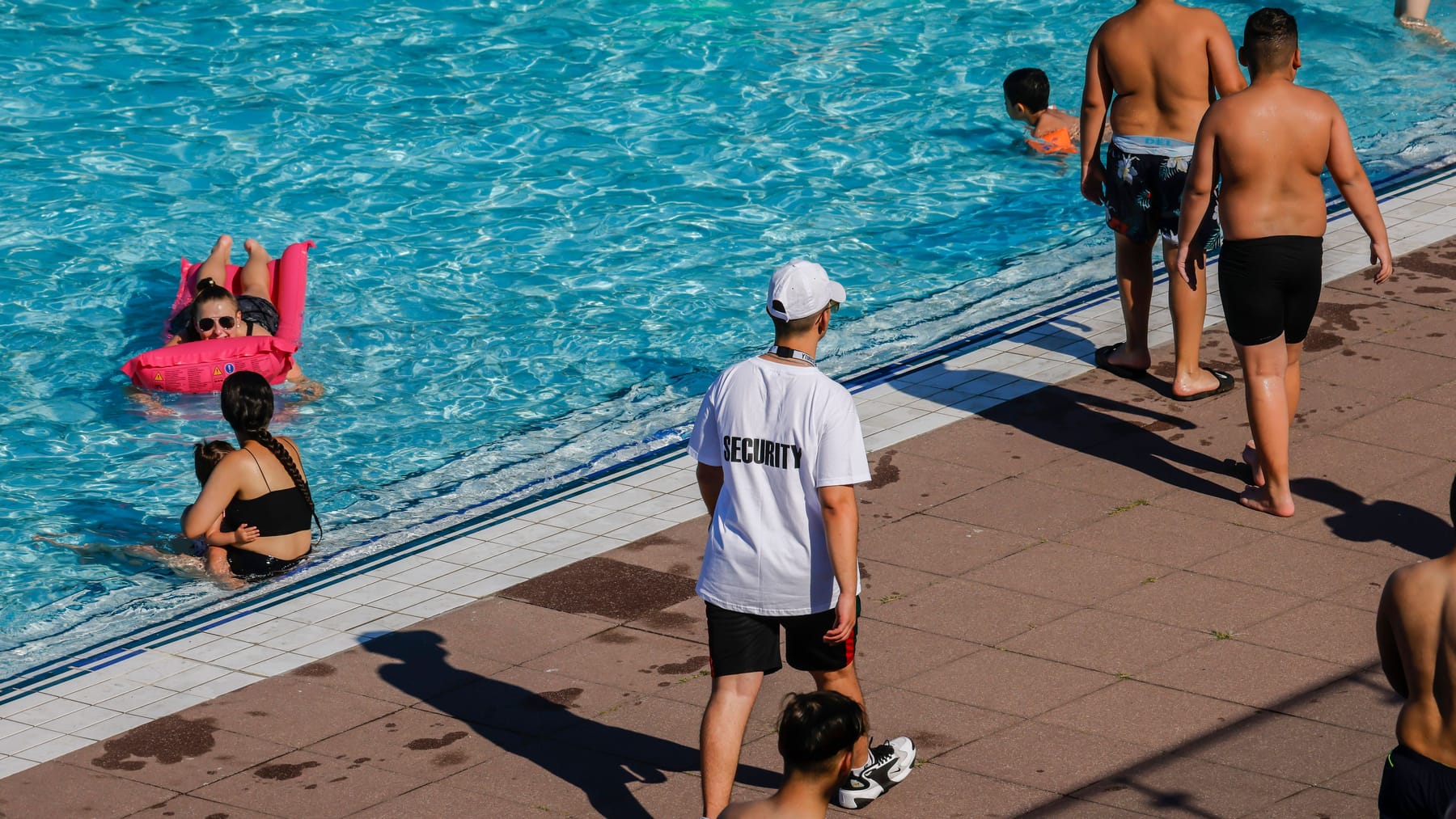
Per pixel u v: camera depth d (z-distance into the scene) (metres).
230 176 26.20
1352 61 30.33
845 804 10.34
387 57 31.72
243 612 13.74
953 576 13.34
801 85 30.25
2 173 26.06
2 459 18.00
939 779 10.59
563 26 33.69
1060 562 13.50
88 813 10.67
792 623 10.05
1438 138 25.14
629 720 11.59
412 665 12.53
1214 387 16.77
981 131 27.94
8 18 33.44
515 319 21.41
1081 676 11.77
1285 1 34.12
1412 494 14.34
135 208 25.00
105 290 22.30
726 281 22.45
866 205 25.00
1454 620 7.95
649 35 33.09
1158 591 12.95
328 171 26.45
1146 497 14.62
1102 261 22.16
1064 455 15.59
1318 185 13.69
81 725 11.91
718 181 26.03
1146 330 17.25
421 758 11.19
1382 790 8.38
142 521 16.67
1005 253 22.92
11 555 15.92
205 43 32.34
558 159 26.95
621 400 19.00
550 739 11.39
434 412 18.88
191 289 21.33
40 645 13.87
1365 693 11.36
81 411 19.19
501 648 12.73
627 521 15.07
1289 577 13.08
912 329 20.03
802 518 9.81
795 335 9.95
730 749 9.96
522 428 18.34
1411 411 15.86
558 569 14.09
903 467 15.46
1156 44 15.91
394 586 14.00
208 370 19.28
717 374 19.67
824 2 35.41
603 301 21.91
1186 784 10.37
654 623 13.03
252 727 11.74
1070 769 10.63
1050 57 31.38
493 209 25.03
